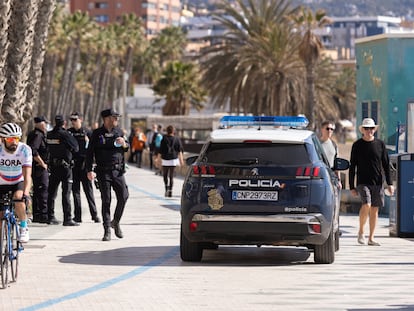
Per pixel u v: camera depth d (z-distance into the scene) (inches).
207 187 888.9
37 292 733.3
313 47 3969.0
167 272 856.9
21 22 1401.3
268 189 884.0
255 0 4156.0
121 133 1133.1
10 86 1403.8
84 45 6811.0
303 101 4124.0
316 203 883.4
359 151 1095.6
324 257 920.9
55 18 5949.8
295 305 676.7
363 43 1838.1
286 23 4119.1
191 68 7126.0
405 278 824.9
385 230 1283.2
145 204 1739.7
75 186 1346.0
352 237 1189.1
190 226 890.7
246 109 4146.2
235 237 885.2
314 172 886.4
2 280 744.3
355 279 817.5
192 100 7253.9
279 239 885.2
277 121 977.5
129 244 1088.8
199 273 851.4
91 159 1123.9
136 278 817.5
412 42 1721.2
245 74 4042.8
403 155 1184.8
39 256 970.1
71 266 893.2
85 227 1293.1
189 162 1010.7
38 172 1320.1
